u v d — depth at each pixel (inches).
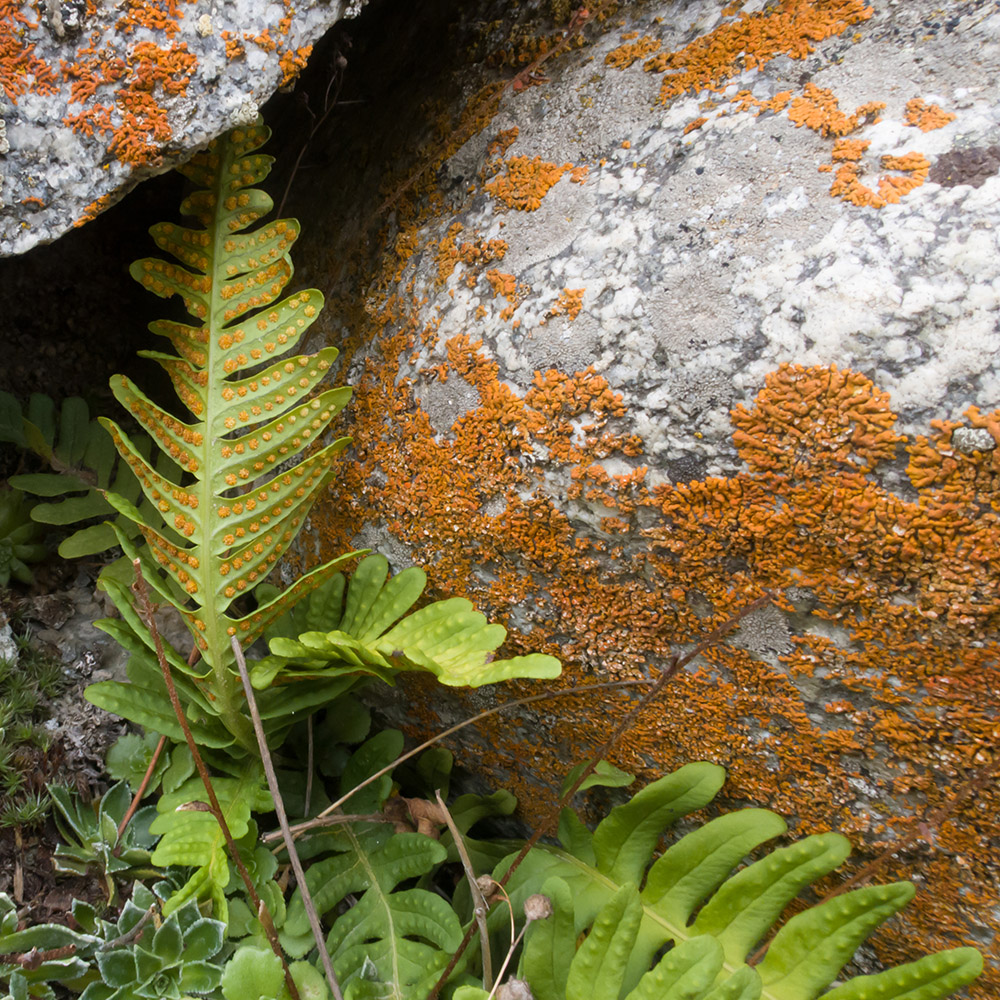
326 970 12.5
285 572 15.8
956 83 12.2
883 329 11.7
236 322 17.3
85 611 16.2
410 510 14.3
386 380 14.6
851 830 13.1
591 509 13.1
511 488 13.5
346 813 14.6
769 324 12.1
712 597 12.9
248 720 13.9
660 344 12.6
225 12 12.6
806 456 12.0
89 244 18.1
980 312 11.4
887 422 11.7
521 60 15.1
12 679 14.8
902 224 11.8
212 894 13.1
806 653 12.6
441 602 13.7
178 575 13.4
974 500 11.5
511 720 14.7
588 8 14.8
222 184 13.5
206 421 13.6
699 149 13.0
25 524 16.2
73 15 12.2
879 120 12.3
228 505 13.5
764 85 13.0
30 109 12.3
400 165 15.7
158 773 14.4
